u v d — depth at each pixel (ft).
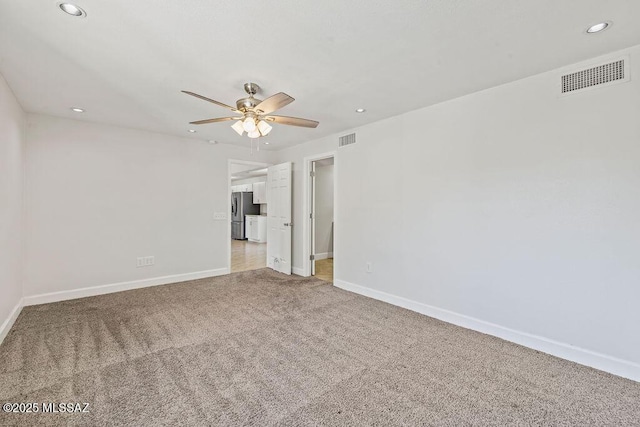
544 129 8.13
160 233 14.62
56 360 7.47
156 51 6.99
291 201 17.33
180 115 11.71
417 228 11.18
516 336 8.67
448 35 6.39
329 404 5.93
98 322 9.90
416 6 5.42
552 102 7.98
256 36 6.40
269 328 9.56
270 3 5.32
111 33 6.26
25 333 9.00
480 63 7.62
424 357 7.80
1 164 8.30
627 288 6.95
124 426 5.29
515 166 8.67
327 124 13.00
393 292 12.04
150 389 6.34
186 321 10.07
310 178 16.65
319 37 6.44
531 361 7.64
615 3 5.34
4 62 7.49
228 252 17.08
